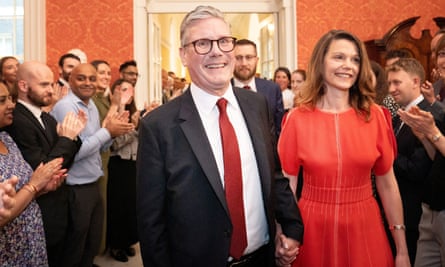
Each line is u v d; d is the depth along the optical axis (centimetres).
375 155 174
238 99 161
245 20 970
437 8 561
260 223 156
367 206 175
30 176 195
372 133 176
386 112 184
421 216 220
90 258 303
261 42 690
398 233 182
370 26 554
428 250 213
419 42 469
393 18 557
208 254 143
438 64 222
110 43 531
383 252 174
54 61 526
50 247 260
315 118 179
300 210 179
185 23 151
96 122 310
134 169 394
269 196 153
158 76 616
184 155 145
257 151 154
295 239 160
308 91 183
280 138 184
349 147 171
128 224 385
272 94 330
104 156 357
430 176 196
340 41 174
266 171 154
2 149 188
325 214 173
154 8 563
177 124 149
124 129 291
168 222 148
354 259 169
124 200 386
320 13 549
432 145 202
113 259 391
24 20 514
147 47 565
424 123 184
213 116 154
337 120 176
